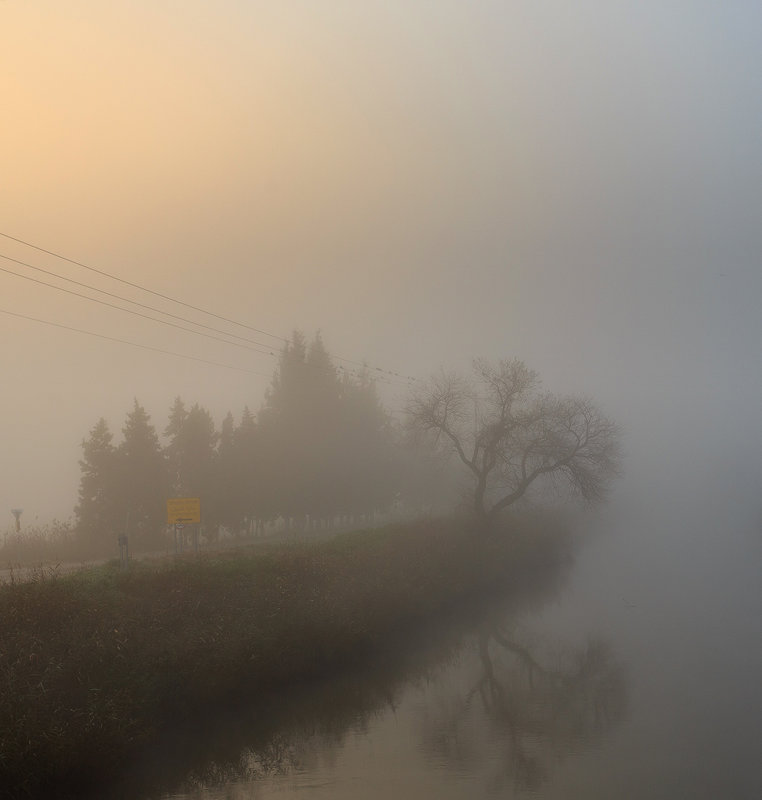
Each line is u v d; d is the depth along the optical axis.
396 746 19.09
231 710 19.72
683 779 16.42
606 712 21.14
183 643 20.33
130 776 16.53
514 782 16.55
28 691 16.59
